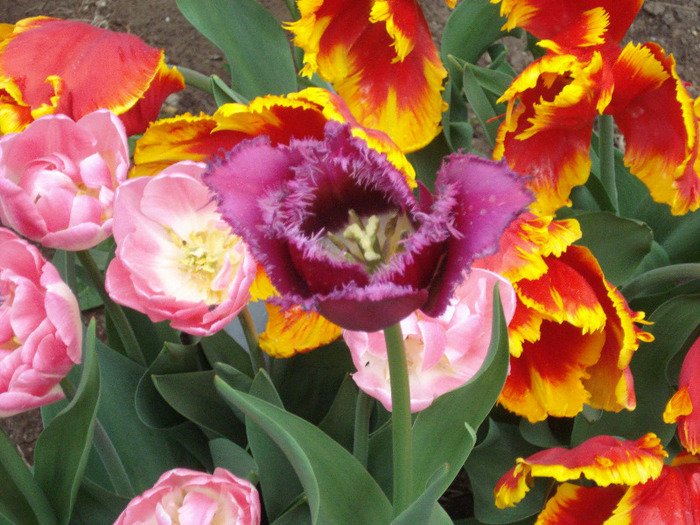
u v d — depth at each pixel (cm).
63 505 55
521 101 62
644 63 58
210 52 108
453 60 74
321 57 64
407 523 48
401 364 44
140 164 61
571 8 60
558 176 64
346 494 53
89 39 61
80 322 51
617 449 55
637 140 62
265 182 40
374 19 61
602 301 59
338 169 40
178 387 61
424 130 66
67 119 54
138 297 53
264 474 58
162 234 55
